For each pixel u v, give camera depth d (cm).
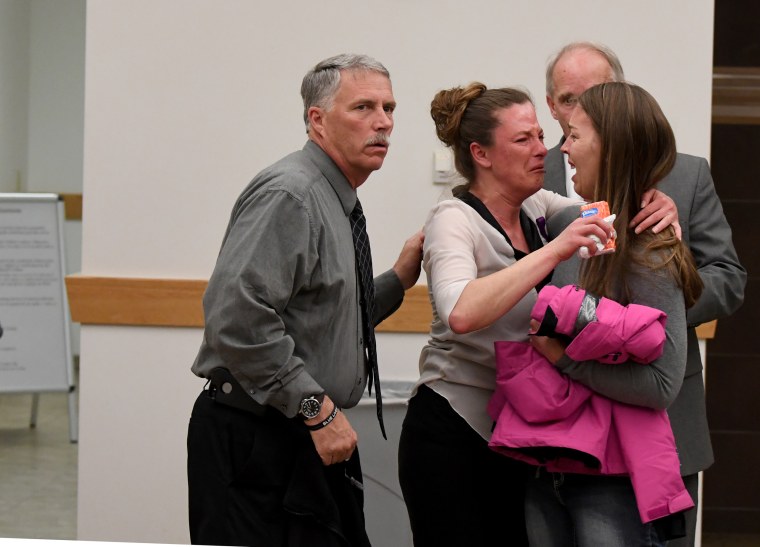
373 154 489
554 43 806
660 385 434
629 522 445
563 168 591
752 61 1038
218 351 466
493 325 478
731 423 1050
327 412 464
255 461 470
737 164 1044
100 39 809
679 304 441
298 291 473
